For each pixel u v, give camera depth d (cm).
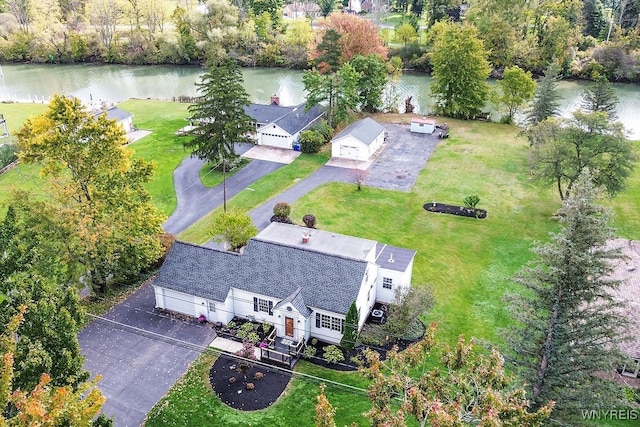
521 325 3534
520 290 3909
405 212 5059
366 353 2309
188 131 6806
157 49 11869
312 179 5762
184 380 3091
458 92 7712
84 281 3725
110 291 3894
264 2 12638
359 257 3547
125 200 3662
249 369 3150
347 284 3359
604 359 2355
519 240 4603
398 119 7838
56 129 3400
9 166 6022
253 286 3488
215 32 11300
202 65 11700
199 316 3584
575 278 2309
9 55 12100
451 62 7581
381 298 3775
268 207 5131
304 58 11306
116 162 3566
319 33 9388
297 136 6669
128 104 8512
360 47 8362
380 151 6569
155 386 3048
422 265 4222
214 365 3203
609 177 4712
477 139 6988
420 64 10850
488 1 10531
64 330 2181
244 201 5259
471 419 1947
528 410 2361
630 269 3638
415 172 5950
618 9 11844
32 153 3416
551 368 2386
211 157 5478
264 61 11575
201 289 3541
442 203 5228
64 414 1619
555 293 2375
